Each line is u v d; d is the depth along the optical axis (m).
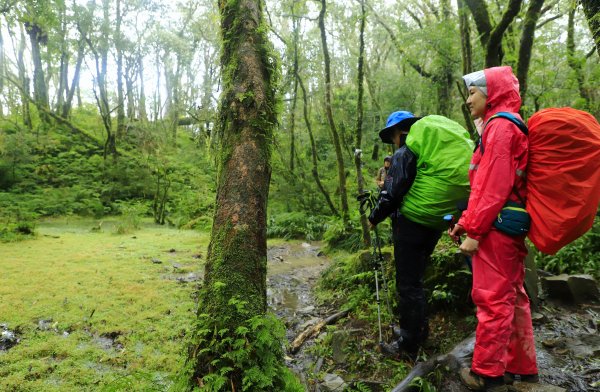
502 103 2.02
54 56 16.27
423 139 2.45
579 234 1.77
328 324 3.55
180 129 20.92
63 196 12.18
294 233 8.85
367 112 11.68
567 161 1.74
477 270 2.02
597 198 1.71
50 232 8.65
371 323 3.31
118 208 12.07
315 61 8.30
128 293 4.23
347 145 11.02
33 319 3.49
